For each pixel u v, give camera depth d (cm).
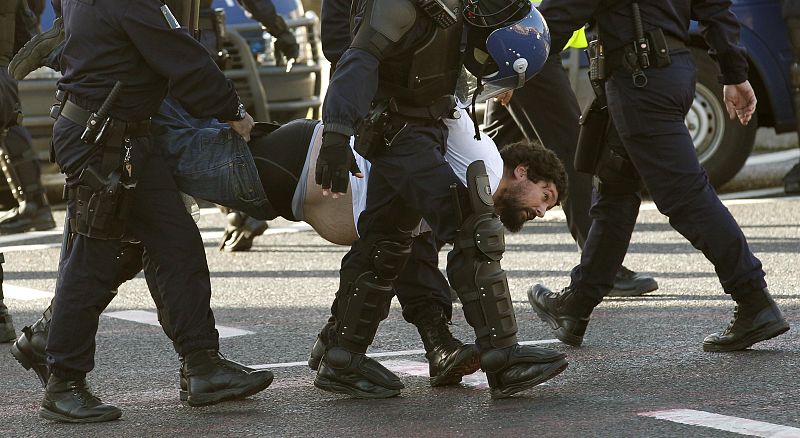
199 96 1348
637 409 1354
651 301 2064
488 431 1289
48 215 3131
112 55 1345
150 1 1336
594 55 1655
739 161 3341
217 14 2450
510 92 1588
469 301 1404
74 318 1388
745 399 1382
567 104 2158
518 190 1496
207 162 1420
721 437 1232
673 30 1620
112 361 1730
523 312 2011
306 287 2325
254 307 2138
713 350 1645
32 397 1536
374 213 1438
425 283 1527
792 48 3183
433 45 1348
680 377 1506
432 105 1391
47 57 1444
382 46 1324
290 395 1502
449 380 1514
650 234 2797
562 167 1516
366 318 1466
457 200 1376
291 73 3478
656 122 1619
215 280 2417
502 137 2300
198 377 1420
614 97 1636
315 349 1596
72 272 1388
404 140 1384
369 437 1286
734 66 1662
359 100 1309
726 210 1619
